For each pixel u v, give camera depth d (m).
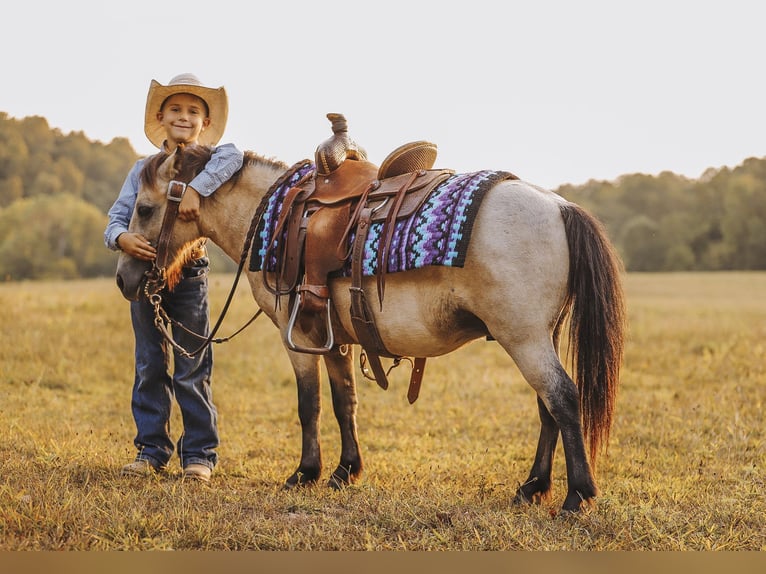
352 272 4.37
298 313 4.69
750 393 8.62
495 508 4.41
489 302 4.05
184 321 5.24
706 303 24.64
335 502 4.50
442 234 4.09
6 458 5.23
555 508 4.25
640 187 71.25
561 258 4.07
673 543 3.81
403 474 5.34
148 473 5.00
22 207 56.44
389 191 4.41
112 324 12.45
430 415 7.81
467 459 5.97
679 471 5.53
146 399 5.23
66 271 53.84
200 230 5.10
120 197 5.18
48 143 64.75
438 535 3.87
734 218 60.25
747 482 5.10
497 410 8.04
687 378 9.74
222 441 6.52
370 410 8.02
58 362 9.70
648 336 13.36
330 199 4.59
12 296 16.34
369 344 4.49
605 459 5.80
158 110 5.37
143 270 5.00
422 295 4.22
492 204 4.09
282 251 4.71
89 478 4.84
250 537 3.79
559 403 4.04
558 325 4.50
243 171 5.08
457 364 10.95
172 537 3.77
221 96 5.34
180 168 4.95
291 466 5.70
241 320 14.30
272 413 7.99
